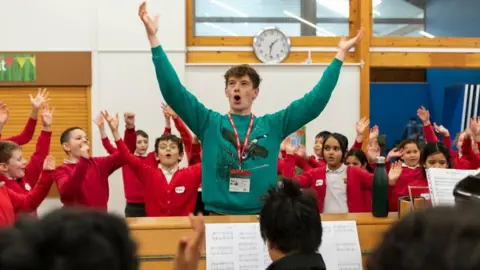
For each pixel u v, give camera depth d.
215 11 5.90
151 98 5.59
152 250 1.87
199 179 3.29
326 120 5.82
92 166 3.40
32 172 3.55
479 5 6.34
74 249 0.58
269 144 2.09
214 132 2.10
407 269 0.52
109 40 5.55
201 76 5.73
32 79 5.54
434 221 0.53
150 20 2.12
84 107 5.61
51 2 5.54
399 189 3.25
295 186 1.53
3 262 0.56
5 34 5.52
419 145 3.96
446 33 6.37
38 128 5.57
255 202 2.05
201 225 1.13
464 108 6.79
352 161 3.90
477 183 1.16
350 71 5.83
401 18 6.27
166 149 3.60
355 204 3.17
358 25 5.89
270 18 5.95
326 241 1.90
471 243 0.50
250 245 1.84
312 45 5.89
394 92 8.16
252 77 2.14
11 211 2.68
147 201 3.27
